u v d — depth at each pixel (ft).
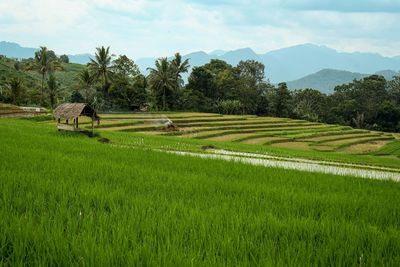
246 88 328.29
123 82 242.78
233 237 17.72
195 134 150.71
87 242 15.70
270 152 89.86
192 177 34.63
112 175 33.40
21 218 18.38
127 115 199.31
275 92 347.36
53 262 14.46
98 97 239.30
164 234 17.62
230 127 182.50
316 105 353.51
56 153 45.42
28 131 83.82
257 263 14.76
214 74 351.67
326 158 86.43
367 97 356.18
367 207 26.14
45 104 235.40
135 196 25.75
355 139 189.78
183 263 14.02
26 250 15.42
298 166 64.54
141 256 14.78
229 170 42.29
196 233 18.03
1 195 23.68
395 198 30.83
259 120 229.45
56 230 17.17
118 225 18.24
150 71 259.80
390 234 19.22
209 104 294.66
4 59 375.86
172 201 24.50
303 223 20.25
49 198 23.59
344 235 18.84
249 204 25.18
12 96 224.53
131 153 51.62
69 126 86.48
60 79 367.25
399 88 360.28
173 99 270.05
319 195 29.58
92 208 22.40
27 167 34.81
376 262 15.61
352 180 41.04
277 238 18.52
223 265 14.16
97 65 231.09
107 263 14.17
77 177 31.60
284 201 26.73
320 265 15.39
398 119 323.78
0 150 45.75
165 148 76.74
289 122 235.81
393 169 74.74
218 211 22.11
